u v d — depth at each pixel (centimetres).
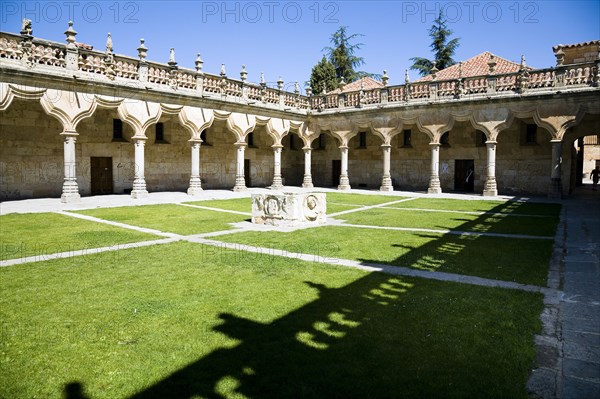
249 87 3061
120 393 385
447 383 398
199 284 715
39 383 402
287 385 396
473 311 585
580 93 2362
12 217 1555
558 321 550
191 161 2966
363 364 436
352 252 968
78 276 764
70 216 1600
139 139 2391
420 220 1541
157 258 909
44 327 532
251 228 1341
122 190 2759
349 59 5381
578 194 2777
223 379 407
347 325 538
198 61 2703
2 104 1864
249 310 591
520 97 2556
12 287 696
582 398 372
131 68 2364
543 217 1603
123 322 548
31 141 2338
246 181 3634
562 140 2467
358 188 3672
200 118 2716
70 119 2089
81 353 463
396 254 944
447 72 3281
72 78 2062
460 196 2716
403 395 379
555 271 798
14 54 1902
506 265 843
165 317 565
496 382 400
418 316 567
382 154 3647
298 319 557
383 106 3122
